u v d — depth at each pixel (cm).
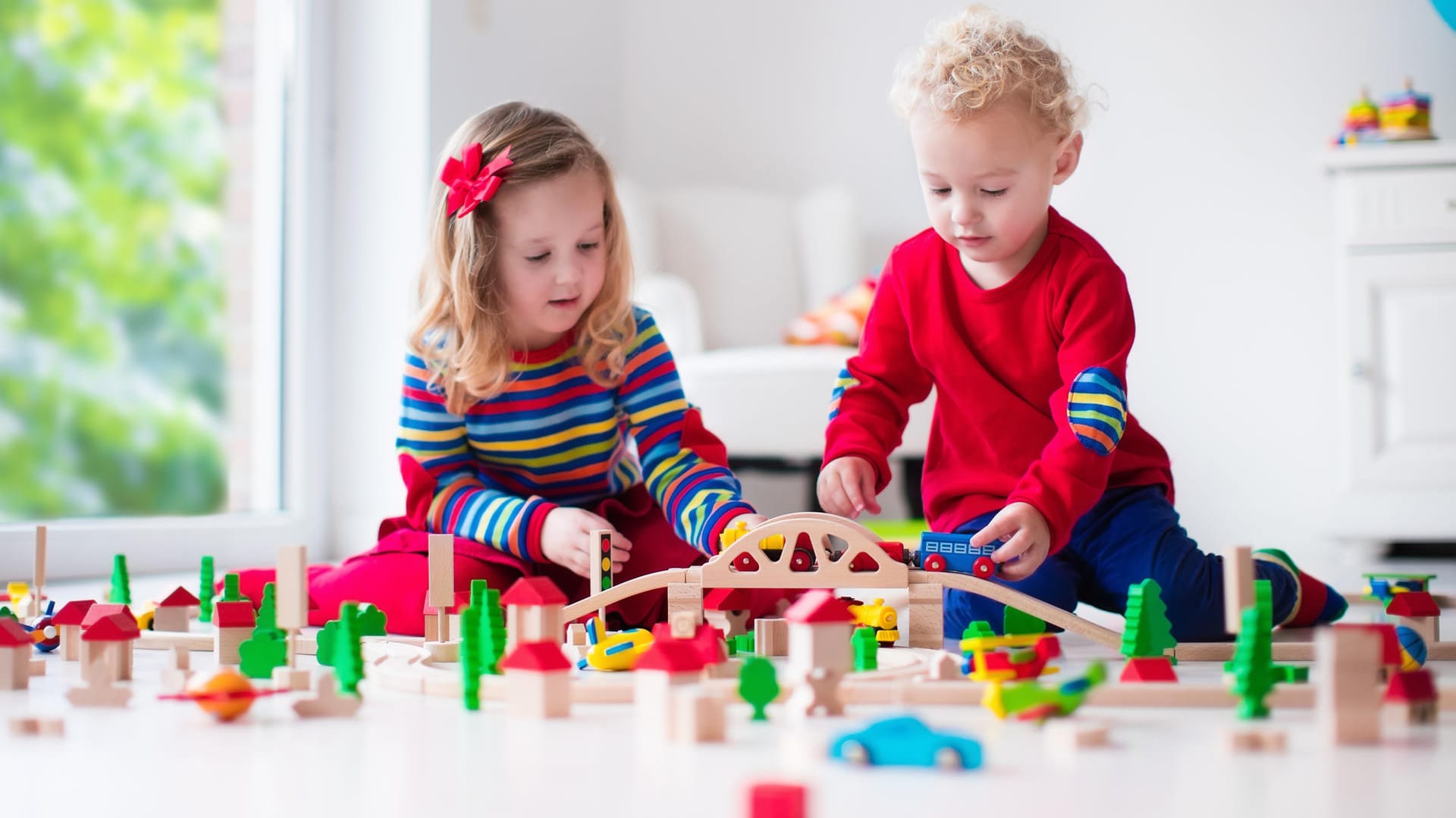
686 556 127
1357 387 252
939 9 325
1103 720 70
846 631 73
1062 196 308
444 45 259
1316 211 296
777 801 46
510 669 73
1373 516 251
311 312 253
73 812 53
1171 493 129
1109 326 114
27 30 243
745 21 340
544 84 302
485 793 55
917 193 329
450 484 133
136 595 167
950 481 126
